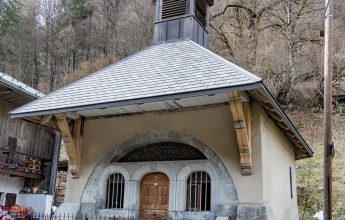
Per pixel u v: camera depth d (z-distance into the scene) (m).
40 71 45.28
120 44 40.69
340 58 28.67
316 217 15.78
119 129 10.76
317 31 30.48
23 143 17.64
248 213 8.60
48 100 10.19
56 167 18.89
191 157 10.38
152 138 10.29
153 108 10.28
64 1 50.59
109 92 9.53
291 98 29.80
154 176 10.27
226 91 7.87
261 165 8.99
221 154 9.41
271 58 30.08
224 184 9.19
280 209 10.76
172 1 13.01
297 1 30.84
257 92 8.48
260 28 31.62
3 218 14.12
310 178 19.53
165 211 9.85
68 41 46.88
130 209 9.98
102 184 10.47
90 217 10.20
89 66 41.12
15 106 17.39
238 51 30.34
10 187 16.84
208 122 9.77
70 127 11.00
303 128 25.66
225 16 32.94
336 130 24.56
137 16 41.06
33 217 15.27
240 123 8.67
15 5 41.78
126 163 10.45
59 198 21.62
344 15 35.28
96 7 47.94
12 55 44.00
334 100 28.33
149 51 12.00
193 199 9.61
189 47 11.41
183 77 9.11
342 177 19.17
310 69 29.81
